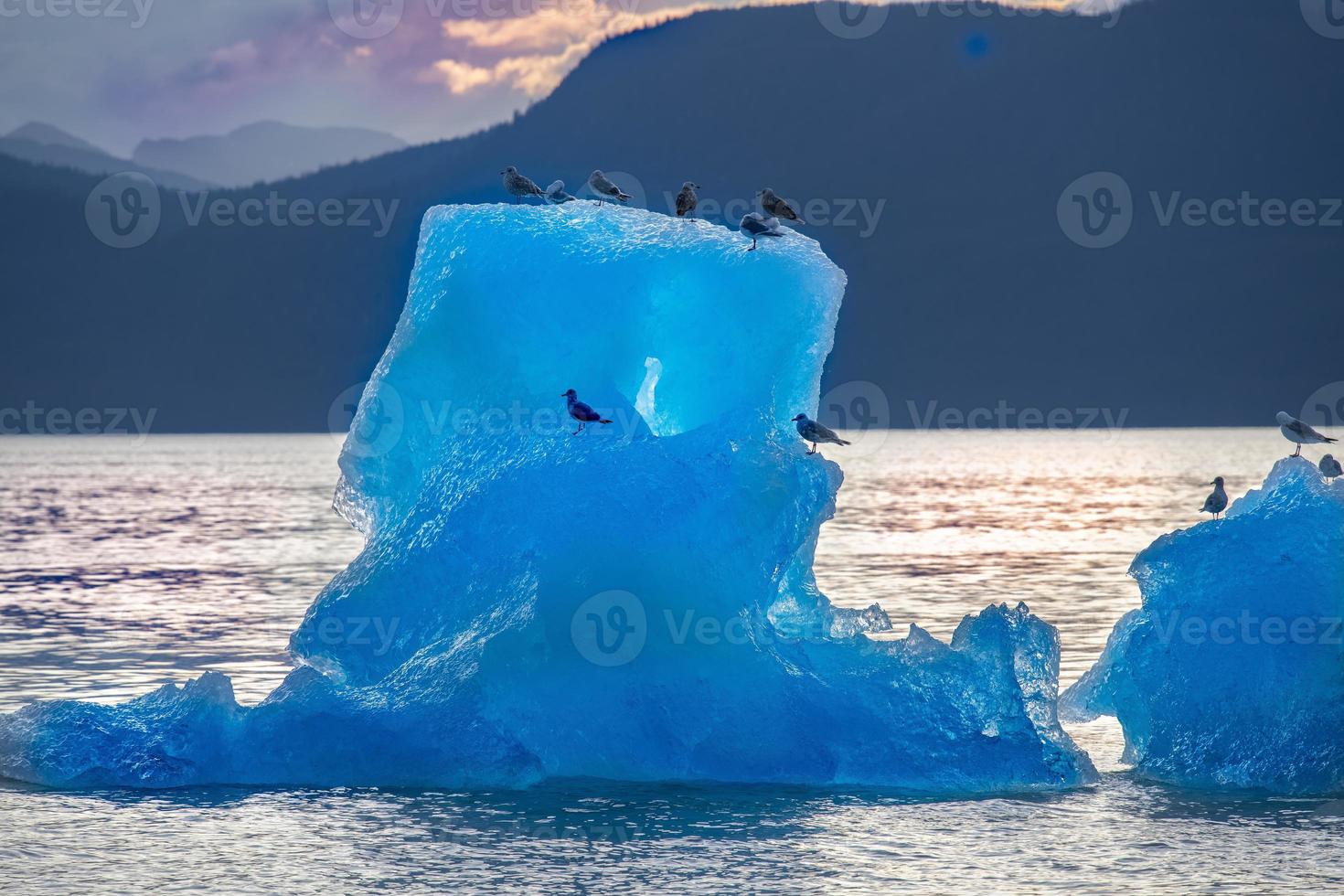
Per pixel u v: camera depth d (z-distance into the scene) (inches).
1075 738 2854.3
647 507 2357.3
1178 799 2281.0
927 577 6018.7
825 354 2571.4
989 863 1955.0
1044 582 5772.6
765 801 2257.6
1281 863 1951.3
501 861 1967.3
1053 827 2117.4
